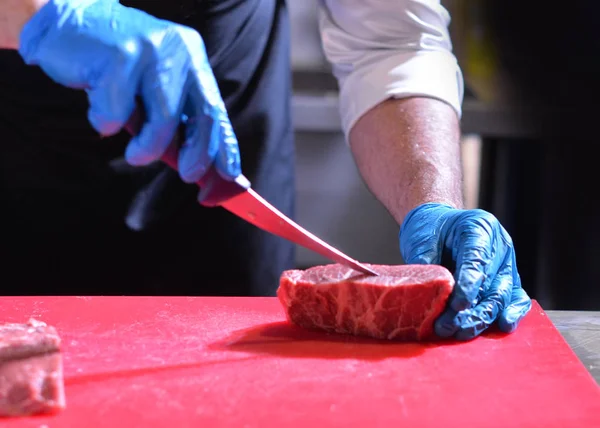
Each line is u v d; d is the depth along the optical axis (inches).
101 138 74.5
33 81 72.6
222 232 79.7
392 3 72.7
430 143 69.4
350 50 75.8
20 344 45.7
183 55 47.5
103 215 77.4
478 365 51.1
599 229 129.2
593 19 128.3
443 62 74.2
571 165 127.6
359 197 137.1
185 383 48.4
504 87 128.8
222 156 48.7
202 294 81.7
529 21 131.0
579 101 126.1
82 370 50.5
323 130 122.6
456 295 54.2
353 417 44.1
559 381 48.6
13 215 77.8
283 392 47.1
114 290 80.7
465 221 59.4
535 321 59.2
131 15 48.3
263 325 59.1
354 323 56.5
